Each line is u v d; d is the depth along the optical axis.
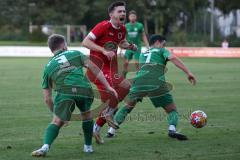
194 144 19.61
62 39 17.50
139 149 18.77
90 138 18.14
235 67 66.12
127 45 20.59
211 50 94.69
